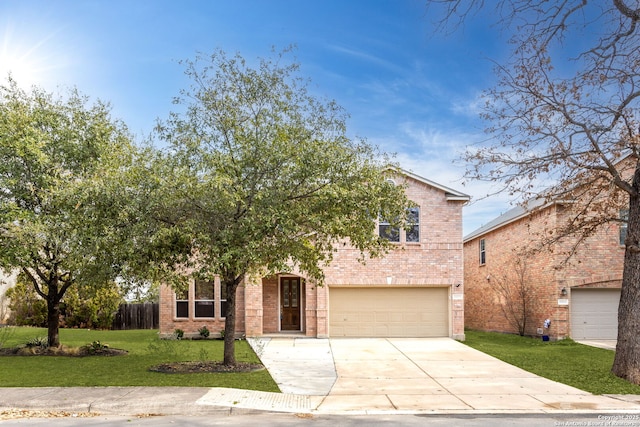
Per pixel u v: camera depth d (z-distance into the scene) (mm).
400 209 13703
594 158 14266
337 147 13281
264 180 13523
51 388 11891
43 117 16750
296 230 12602
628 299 13883
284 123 13914
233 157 13648
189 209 13070
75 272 16594
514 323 25625
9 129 15953
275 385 12719
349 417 9969
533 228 23672
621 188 14320
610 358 17312
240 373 13969
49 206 16203
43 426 9156
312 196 13273
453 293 22734
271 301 24188
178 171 13078
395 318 23000
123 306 29266
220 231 12836
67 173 15406
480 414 10242
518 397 11750
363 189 13023
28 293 27750
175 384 12422
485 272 29594
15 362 15664
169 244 13180
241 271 13875
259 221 12703
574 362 16484
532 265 24141
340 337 22812
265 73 14086
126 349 18766
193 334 23203
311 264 14773
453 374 14633
